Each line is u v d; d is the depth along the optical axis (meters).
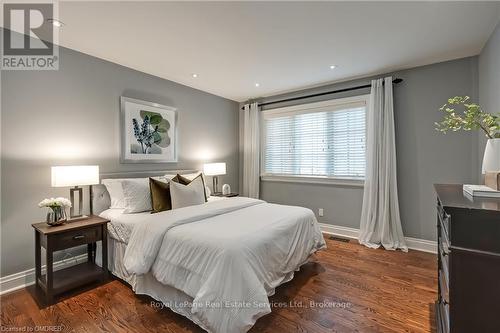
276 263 1.96
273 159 4.58
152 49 2.64
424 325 1.75
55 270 2.45
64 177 2.25
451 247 1.06
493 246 1.00
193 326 1.75
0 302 2.03
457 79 2.91
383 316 1.86
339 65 3.12
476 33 2.32
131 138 3.16
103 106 2.89
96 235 2.32
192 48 2.62
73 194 2.48
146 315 1.87
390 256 3.00
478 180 2.79
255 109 4.61
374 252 3.13
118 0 1.81
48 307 1.97
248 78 3.60
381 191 3.31
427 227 3.15
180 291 1.83
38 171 2.39
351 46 2.60
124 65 3.08
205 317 1.51
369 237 3.38
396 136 3.32
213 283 1.54
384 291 2.21
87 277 2.26
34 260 2.35
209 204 2.68
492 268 1.00
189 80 3.68
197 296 1.54
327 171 3.97
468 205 1.08
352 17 2.06
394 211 3.26
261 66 3.14
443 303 1.43
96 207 2.74
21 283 2.27
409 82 3.22
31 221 2.34
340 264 2.78
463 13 2.00
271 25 2.18
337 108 3.83
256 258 1.71
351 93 3.69
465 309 1.05
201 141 4.20
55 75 2.50
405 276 2.49
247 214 2.46
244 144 4.84
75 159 2.65
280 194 4.48
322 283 2.36
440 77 3.02
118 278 2.44
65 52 2.57
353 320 1.81
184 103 3.89
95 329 1.71
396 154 3.32
